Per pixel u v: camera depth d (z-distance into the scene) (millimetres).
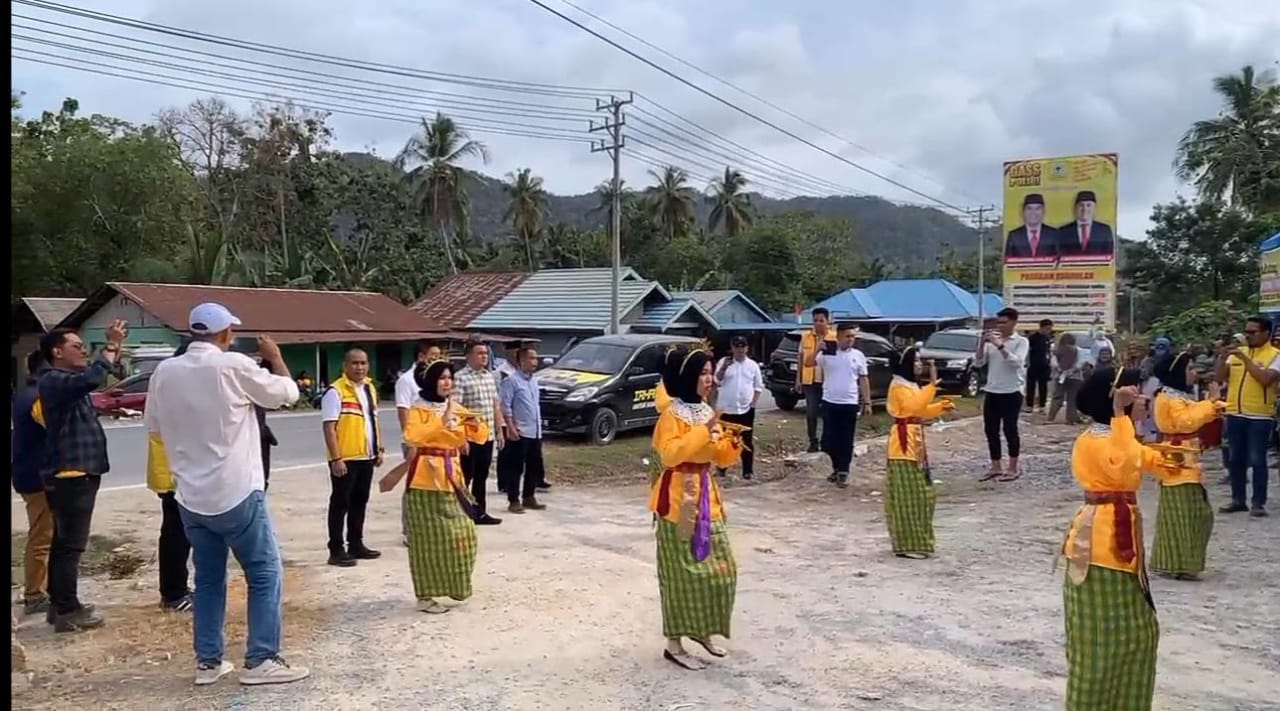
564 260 59594
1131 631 4578
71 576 6422
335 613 6820
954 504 11320
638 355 16734
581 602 7082
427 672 5668
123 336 6586
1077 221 20516
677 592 5703
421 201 51031
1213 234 42188
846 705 5172
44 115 39125
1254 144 36188
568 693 5359
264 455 7742
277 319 30906
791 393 20359
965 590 7422
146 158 36875
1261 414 9547
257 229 43156
